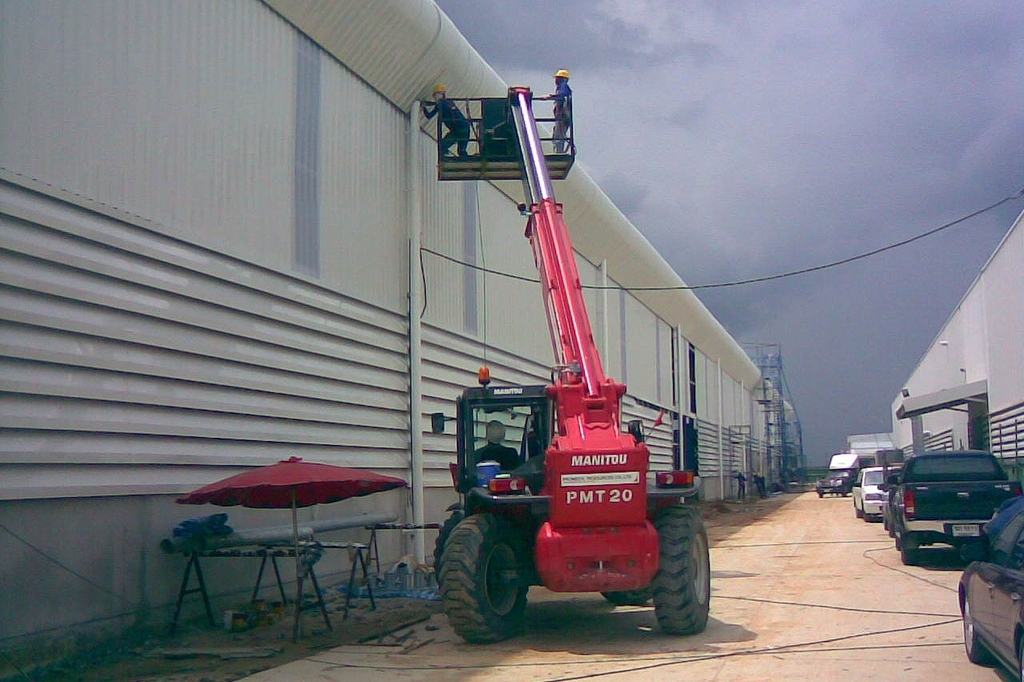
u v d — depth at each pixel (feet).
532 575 36.70
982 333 115.85
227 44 41.09
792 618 38.73
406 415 55.88
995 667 28.30
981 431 121.19
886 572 53.52
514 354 74.33
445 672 29.94
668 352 140.97
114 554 33.58
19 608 29.63
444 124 57.52
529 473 36.91
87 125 33.14
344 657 32.55
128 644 33.65
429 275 59.72
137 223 35.12
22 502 30.09
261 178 42.91
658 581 34.14
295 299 44.78
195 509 37.78
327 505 47.42
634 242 105.40
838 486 183.32
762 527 96.12
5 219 29.81
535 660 31.48
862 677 27.58
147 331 35.42
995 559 27.76
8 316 29.66
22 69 30.60
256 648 33.58
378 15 49.83
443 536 41.63
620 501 33.06
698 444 161.38
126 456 34.04
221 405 39.24
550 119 59.52
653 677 28.32
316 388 46.44
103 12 34.17
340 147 49.98
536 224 43.86
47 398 31.09
